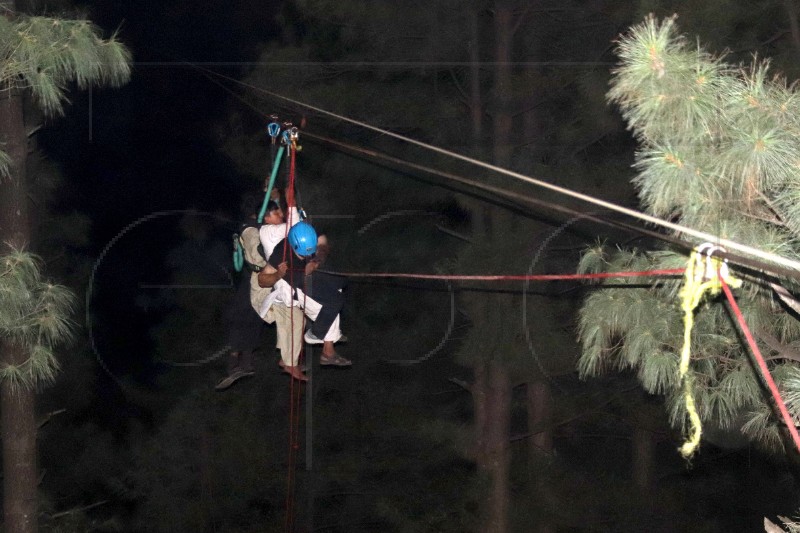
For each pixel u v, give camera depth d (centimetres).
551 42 3278
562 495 3531
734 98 1166
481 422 3447
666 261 1427
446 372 4328
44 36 1734
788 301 1296
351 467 4159
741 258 1028
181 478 4106
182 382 4134
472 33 3138
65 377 3438
